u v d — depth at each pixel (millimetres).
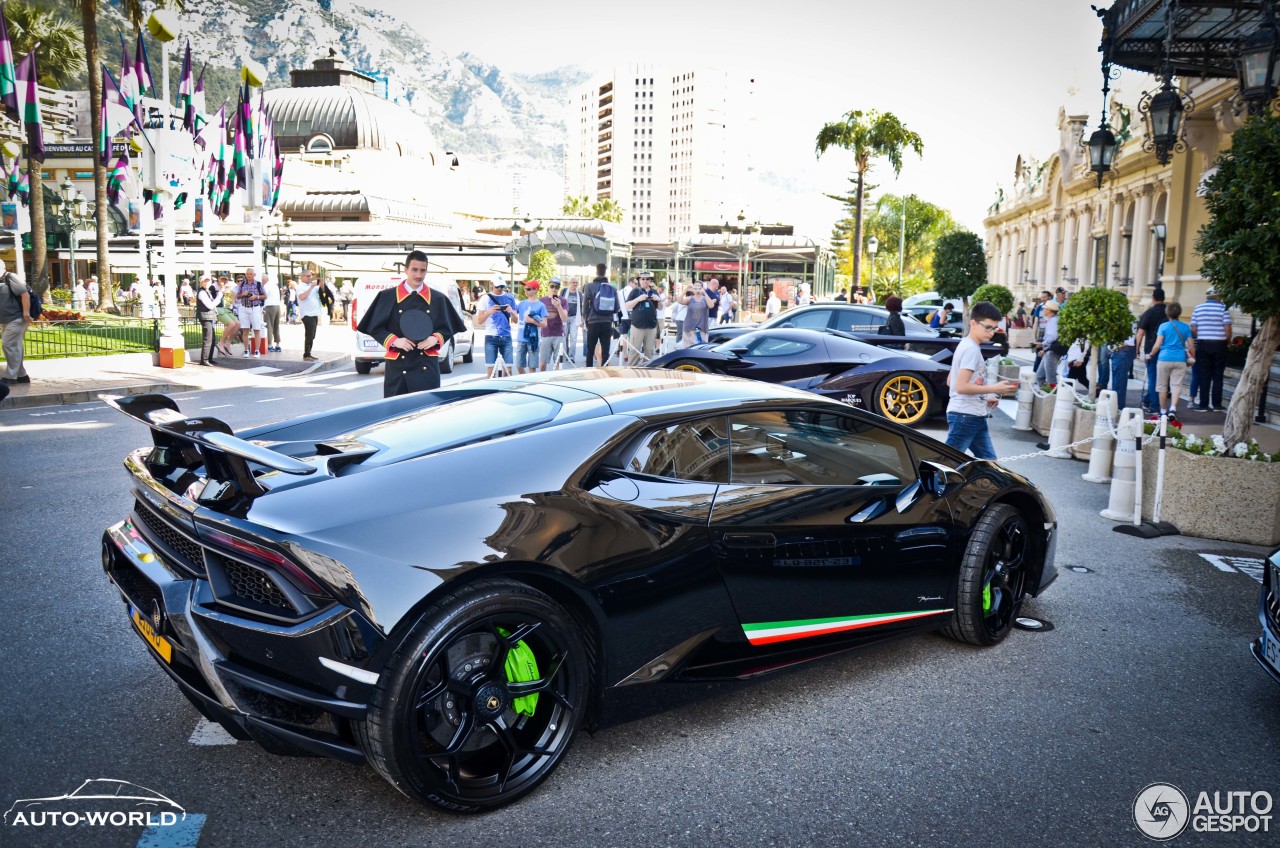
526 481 2867
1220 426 11750
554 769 2895
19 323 13086
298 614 2512
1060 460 9375
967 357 6406
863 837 2709
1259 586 5297
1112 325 11047
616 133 189000
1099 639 4402
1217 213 6496
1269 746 3361
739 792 2941
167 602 2723
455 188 95062
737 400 3496
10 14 35562
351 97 89812
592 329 16516
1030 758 3217
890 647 4246
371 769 3027
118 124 18297
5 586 4742
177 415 3051
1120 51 13391
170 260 16594
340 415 3828
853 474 3770
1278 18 9797
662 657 3076
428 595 2527
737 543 3223
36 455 8430
